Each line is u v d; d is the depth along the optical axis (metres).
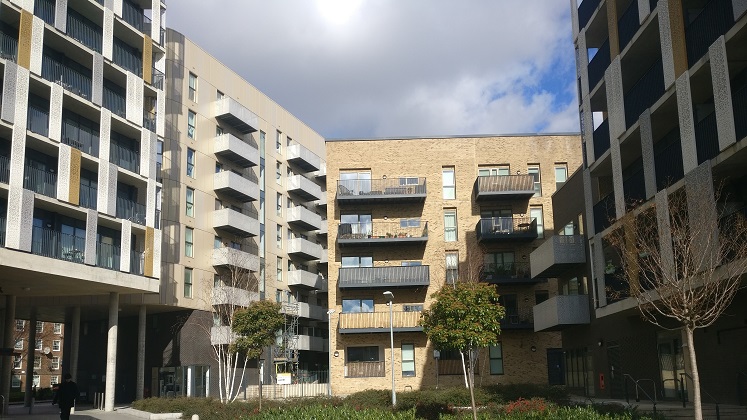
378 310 42.44
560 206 34.94
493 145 44.22
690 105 19.11
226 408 27.50
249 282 50.16
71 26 32.31
